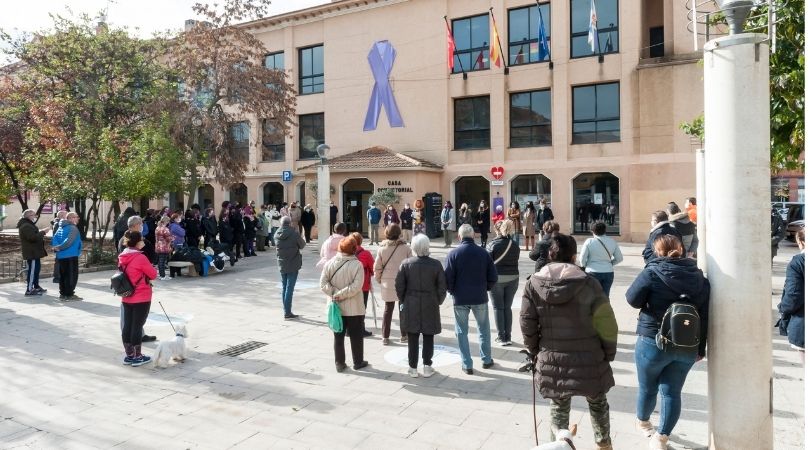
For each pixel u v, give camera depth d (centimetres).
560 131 2277
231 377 661
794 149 769
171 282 1362
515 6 2358
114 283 691
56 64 2112
